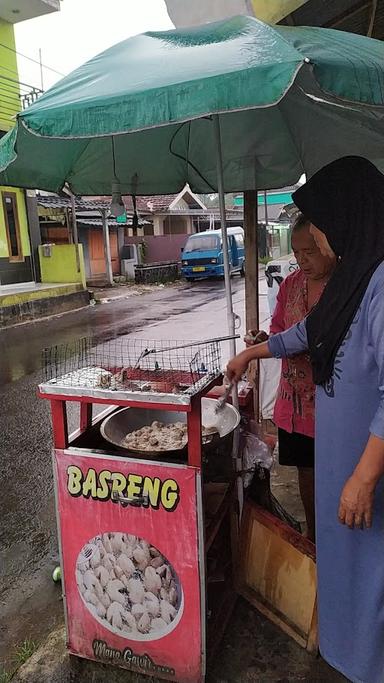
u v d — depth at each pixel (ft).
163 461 5.92
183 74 4.53
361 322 4.89
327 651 5.74
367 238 4.90
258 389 11.39
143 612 6.38
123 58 5.58
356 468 4.86
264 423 12.97
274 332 7.79
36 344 30.17
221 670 6.63
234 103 4.24
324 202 5.16
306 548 6.79
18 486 12.67
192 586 6.07
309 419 7.28
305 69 4.44
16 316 38.93
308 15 10.31
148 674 6.57
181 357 8.96
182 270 64.75
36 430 16.47
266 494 8.13
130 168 10.09
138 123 4.54
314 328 5.42
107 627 6.62
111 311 42.75
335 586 5.51
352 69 4.37
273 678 6.50
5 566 9.59
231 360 6.91
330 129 8.74
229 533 7.94
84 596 6.64
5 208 45.57
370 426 4.84
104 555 6.39
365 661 5.34
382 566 5.09
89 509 6.33
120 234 68.54
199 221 90.48
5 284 45.52
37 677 6.75
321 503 5.53
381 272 4.77
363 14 10.30
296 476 11.57
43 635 7.79
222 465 7.41
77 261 47.83
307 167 9.44
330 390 5.27
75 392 6.04
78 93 4.99
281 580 7.12
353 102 4.45
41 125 4.88
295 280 7.40
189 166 10.64
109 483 6.16
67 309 44.78
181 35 5.95
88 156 9.21
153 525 6.06
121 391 5.85
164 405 5.61
